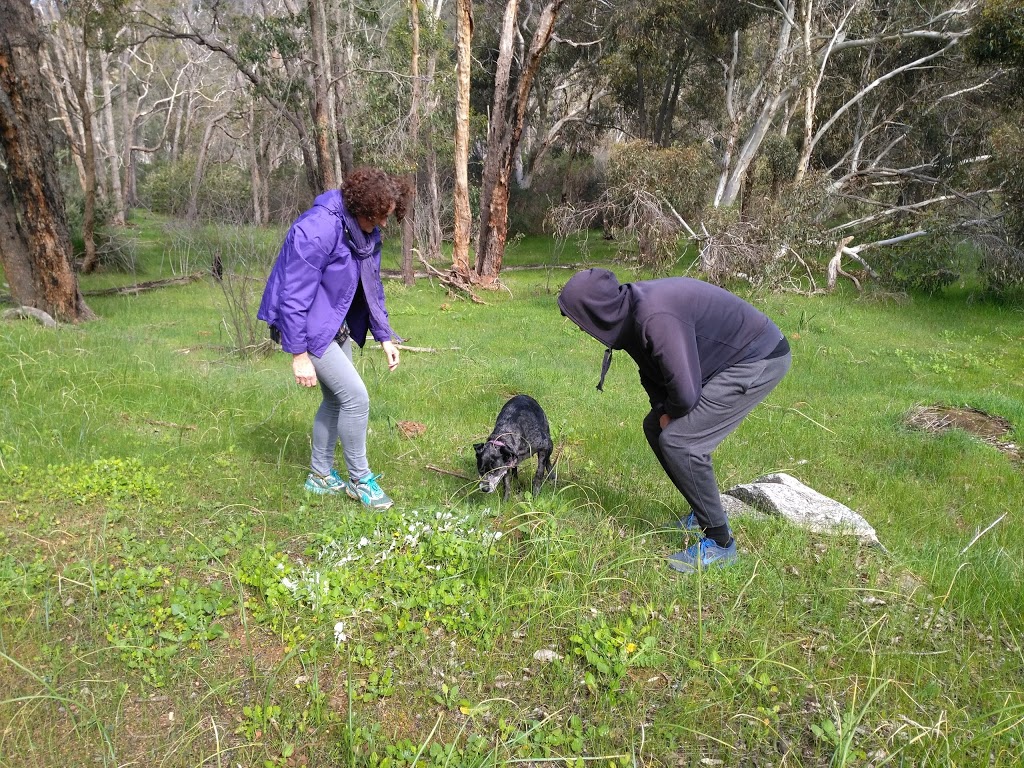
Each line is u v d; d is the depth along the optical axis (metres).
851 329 13.01
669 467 3.55
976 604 3.47
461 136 18.55
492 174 18.98
